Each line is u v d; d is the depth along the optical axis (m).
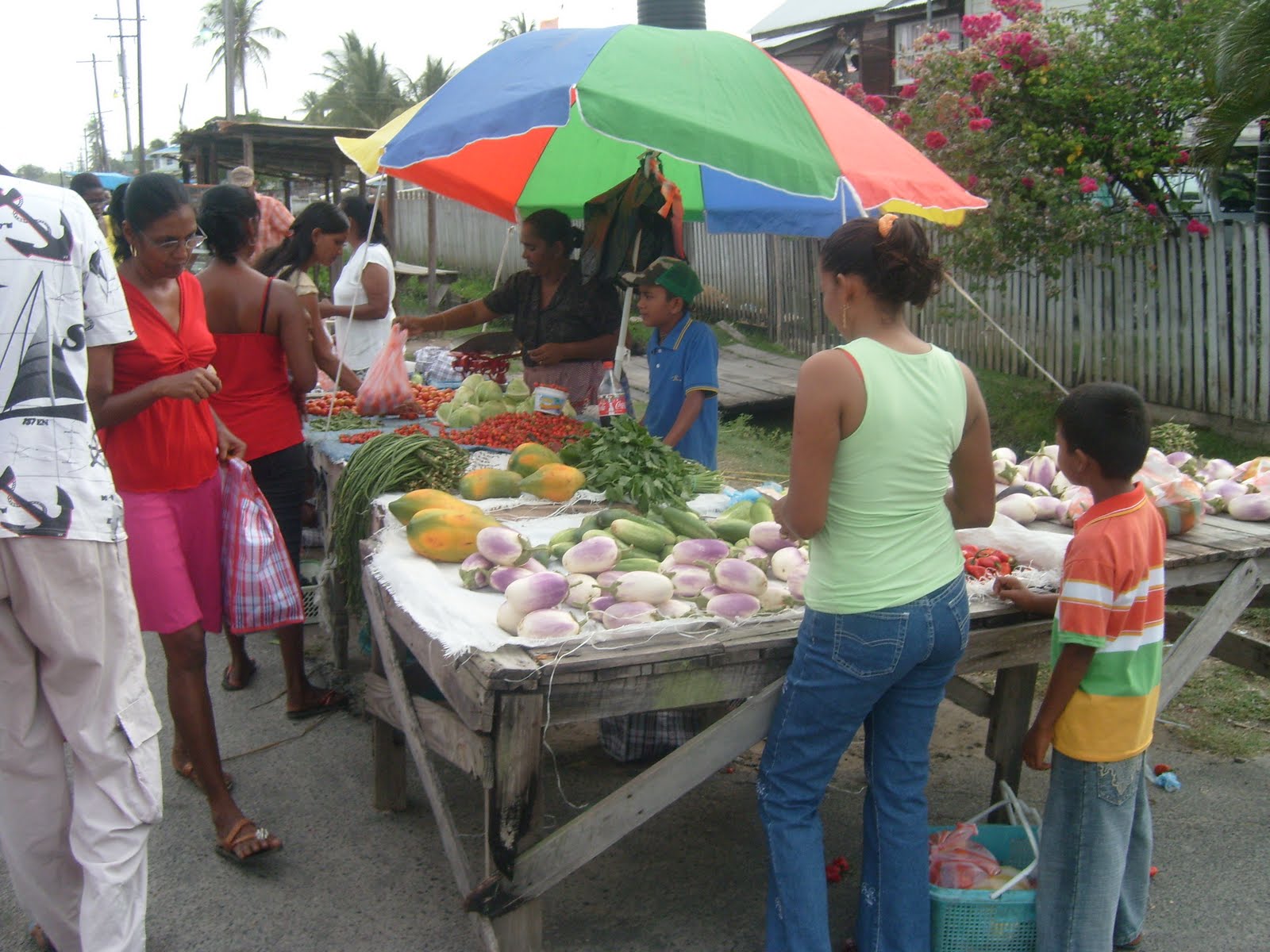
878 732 2.47
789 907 2.41
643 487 3.20
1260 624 4.86
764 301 12.90
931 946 2.56
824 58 15.71
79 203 2.39
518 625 2.39
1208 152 7.60
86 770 2.40
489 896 2.37
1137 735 2.40
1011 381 9.34
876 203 3.23
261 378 3.87
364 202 5.72
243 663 4.25
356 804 3.41
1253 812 3.41
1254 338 7.39
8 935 2.76
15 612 2.29
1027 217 8.20
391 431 4.34
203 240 3.77
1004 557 2.93
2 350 2.20
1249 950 2.75
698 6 5.97
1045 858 2.48
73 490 2.28
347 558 3.65
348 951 2.70
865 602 2.25
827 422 2.19
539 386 4.56
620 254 4.55
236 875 3.01
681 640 2.43
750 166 3.12
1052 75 8.08
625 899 2.96
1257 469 3.53
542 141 5.14
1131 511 2.37
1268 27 6.79
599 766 3.69
